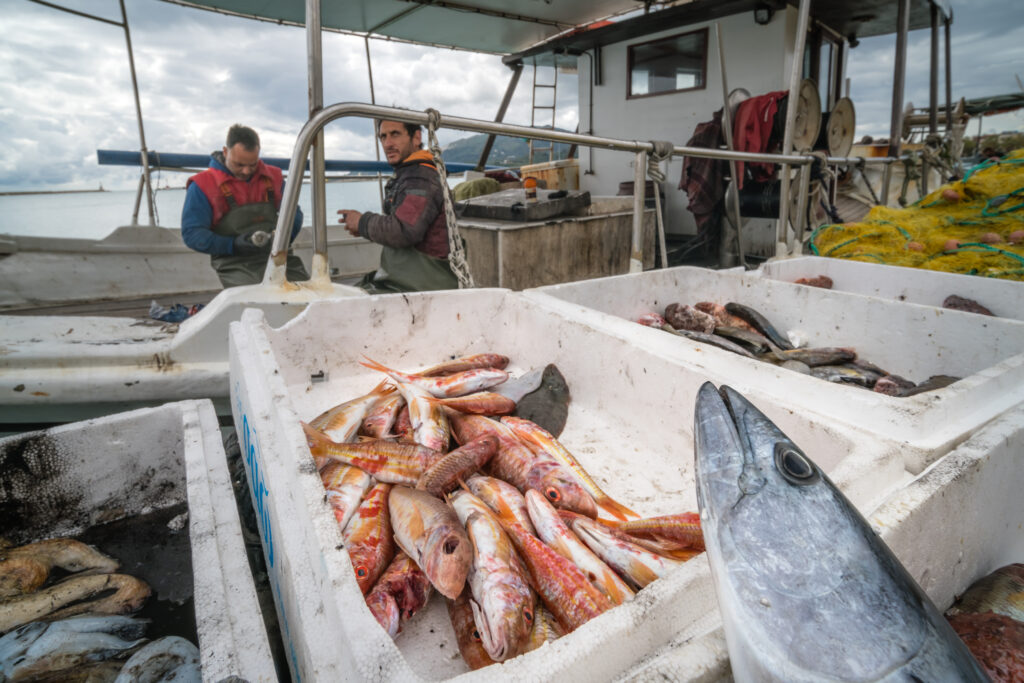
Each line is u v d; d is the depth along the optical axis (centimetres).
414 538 138
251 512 232
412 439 206
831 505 85
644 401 217
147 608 179
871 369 288
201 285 626
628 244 602
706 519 93
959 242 428
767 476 90
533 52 861
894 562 82
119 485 212
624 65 825
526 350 283
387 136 391
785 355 300
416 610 135
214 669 117
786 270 402
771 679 75
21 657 147
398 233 384
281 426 154
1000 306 319
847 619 74
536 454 179
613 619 88
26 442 192
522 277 495
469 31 785
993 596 143
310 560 113
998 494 152
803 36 462
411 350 288
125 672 137
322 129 292
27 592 176
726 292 364
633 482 198
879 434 148
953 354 263
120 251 575
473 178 905
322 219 319
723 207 705
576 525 149
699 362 200
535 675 79
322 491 124
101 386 278
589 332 240
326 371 269
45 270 541
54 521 201
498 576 123
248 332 232
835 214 681
